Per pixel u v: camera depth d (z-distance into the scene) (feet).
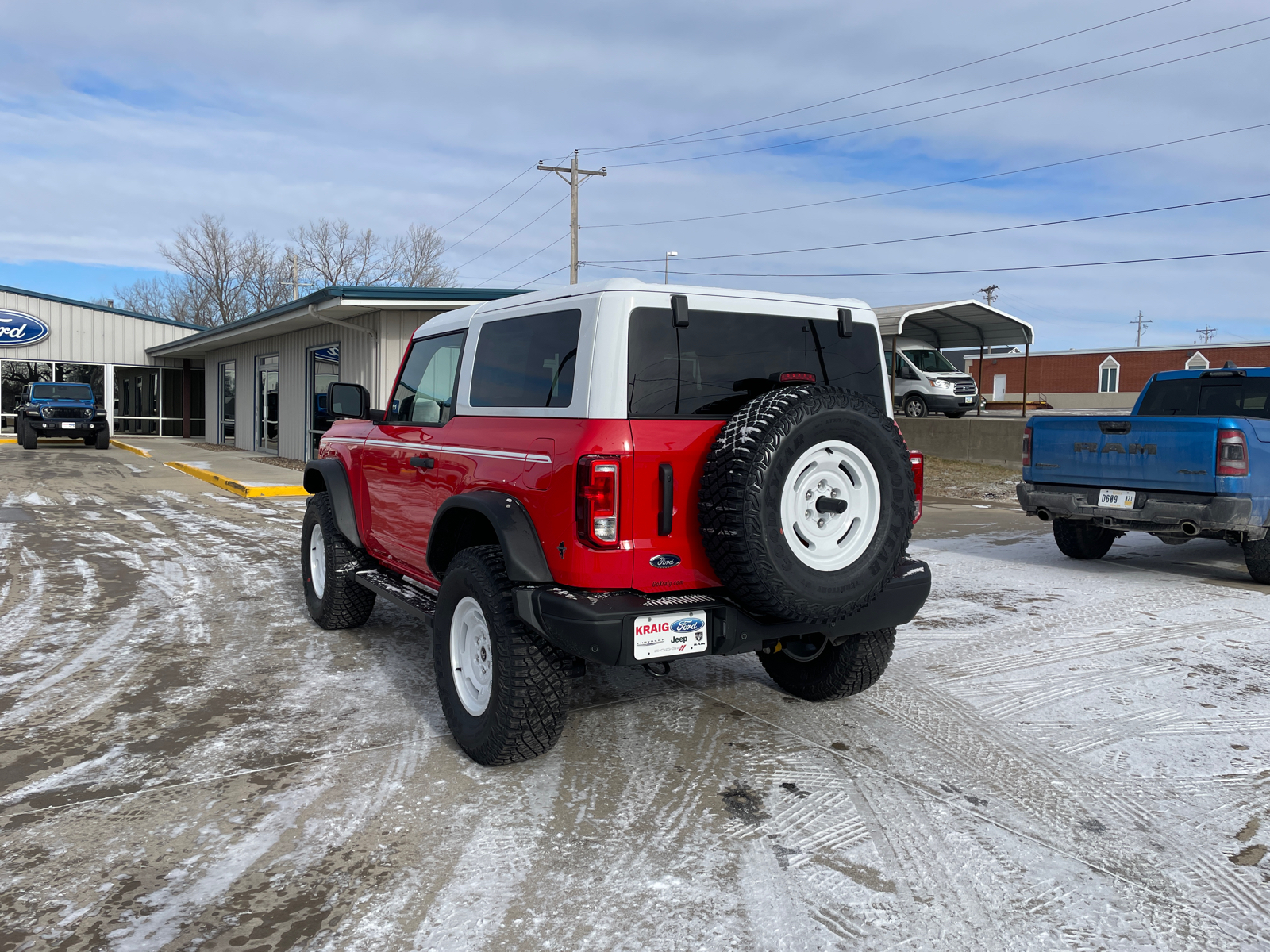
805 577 10.62
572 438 10.79
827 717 14.28
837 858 9.82
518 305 12.81
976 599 23.13
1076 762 12.57
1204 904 8.98
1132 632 19.75
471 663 12.65
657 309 11.14
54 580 24.29
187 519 36.70
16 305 100.22
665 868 9.57
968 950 8.16
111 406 107.14
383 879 9.30
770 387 12.05
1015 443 60.54
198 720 13.88
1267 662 17.49
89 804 10.93
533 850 9.93
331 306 48.93
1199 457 23.56
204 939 8.24
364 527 17.65
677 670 16.84
